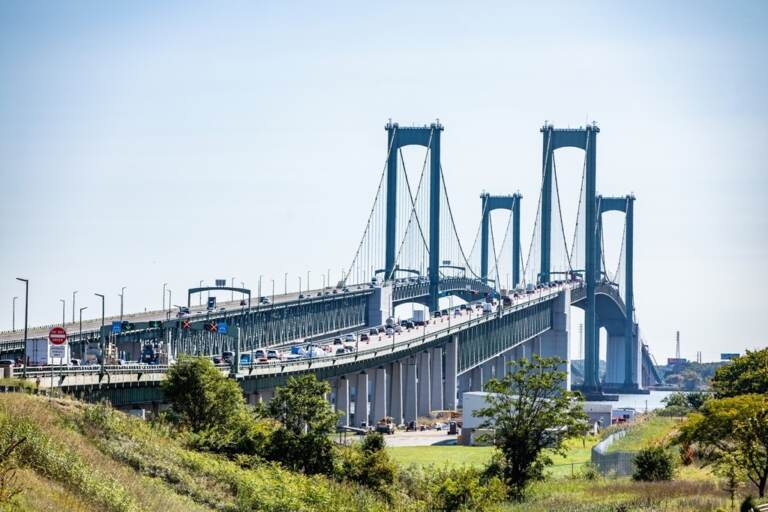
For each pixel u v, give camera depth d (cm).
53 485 16188
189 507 18338
